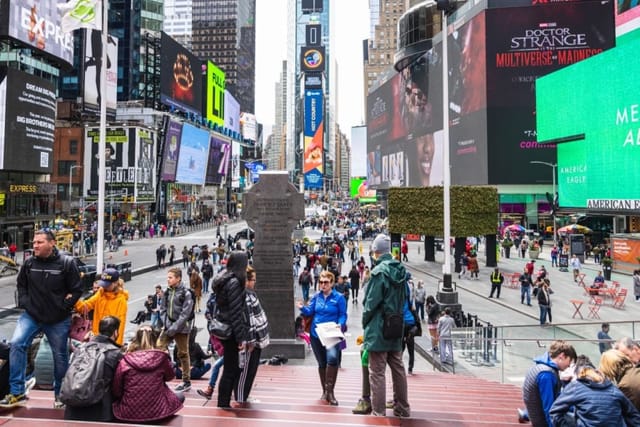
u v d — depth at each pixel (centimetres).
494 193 3556
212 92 10744
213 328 566
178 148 8675
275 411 564
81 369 470
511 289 2830
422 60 7569
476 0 6384
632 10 5659
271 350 1337
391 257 562
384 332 540
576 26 5806
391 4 17675
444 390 945
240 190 14225
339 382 1038
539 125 4828
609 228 5397
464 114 6444
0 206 4584
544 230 6188
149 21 10431
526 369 1252
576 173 4372
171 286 753
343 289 1784
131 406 483
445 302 1964
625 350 532
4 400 517
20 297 534
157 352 509
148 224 7894
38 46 4925
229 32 18312
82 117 7356
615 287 2466
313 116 13125
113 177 7075
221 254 3703
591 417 418
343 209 16488
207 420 512
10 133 4503
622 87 3750
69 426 460
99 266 1773
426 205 3594
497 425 540
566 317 2103
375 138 10088
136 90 9888
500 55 5916
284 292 1370
